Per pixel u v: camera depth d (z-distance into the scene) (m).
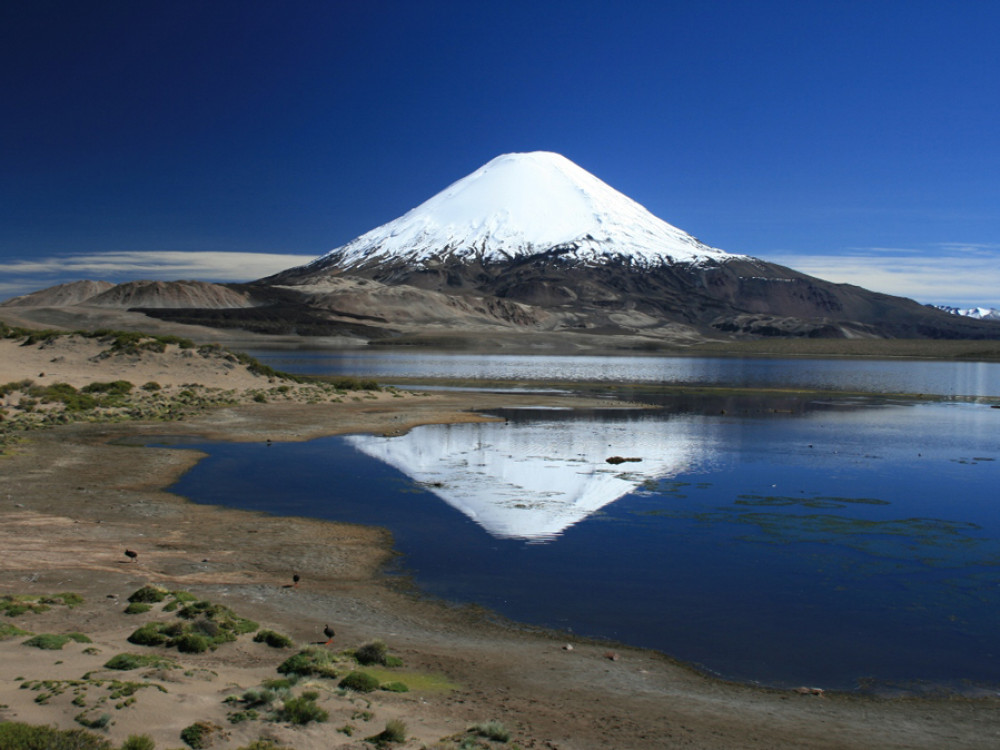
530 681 11.20
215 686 9.78
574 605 14.83
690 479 27.91
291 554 17.66
